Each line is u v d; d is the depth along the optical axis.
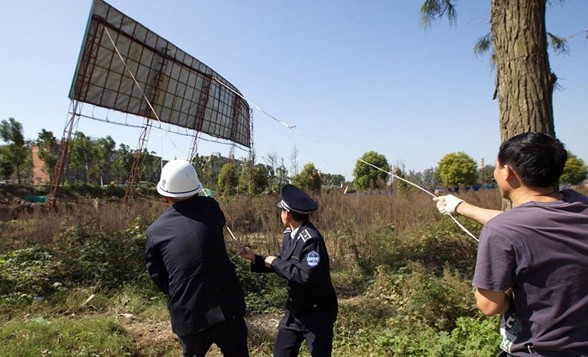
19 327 4.39
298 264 2.82
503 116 4.08
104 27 10.59
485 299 1.64
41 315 5.29
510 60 3.99
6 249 7.90
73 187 23.23
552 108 3.96
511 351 1.67
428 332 4.23
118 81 11.58
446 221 10.23
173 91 13.89
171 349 4.27
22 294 5.75
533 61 3.89
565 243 1.52
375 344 4.23
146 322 5.15
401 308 5.34
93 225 8.47
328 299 2.97
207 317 2.57
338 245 8.59
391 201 12.28
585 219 1.56
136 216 9.45
